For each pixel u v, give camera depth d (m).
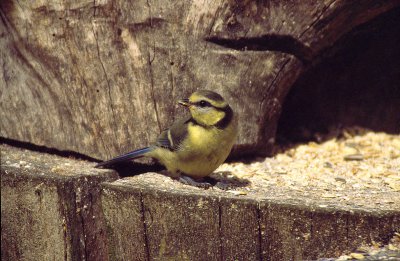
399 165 11.38
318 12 11.02
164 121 11.23
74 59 11.46
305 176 10.77
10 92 12.28
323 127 13.38
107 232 9.83
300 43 11.27
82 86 11.52
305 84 13.07
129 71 11.21
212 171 10.13
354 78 13.10
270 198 9.09
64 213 10.19
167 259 9.49
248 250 9.05
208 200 9.09
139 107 11.27
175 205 9.26
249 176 10.77
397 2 11.27
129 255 9.73
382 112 13.16
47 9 11.41
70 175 10.40
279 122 13.40
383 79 13.00
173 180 10.23
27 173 10.60
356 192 9.70
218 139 9.62
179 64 11.10
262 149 11.92
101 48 11.25
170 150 10.05
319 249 8.76
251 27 11.05
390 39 12.64
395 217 8.53
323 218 8.66
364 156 11.97
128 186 9.62
